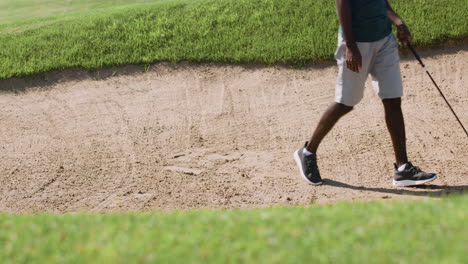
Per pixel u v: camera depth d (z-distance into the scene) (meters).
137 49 11.93
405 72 10.80
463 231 4.39
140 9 14.00
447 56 11.09
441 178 7.58
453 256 3.95
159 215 5.54
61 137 9.62
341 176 7.87
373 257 3.99
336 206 5.62
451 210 4.97
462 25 11.48
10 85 11.27
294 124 9.62
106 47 12.10
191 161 8.65
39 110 10.52
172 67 11.45
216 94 10.70
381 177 7.77
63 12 19.44
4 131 9.90
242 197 7.48
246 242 4.37
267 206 7.16
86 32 12.77
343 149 8.61
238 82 10.97
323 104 10.14
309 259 3.99
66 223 5.19
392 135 7.27
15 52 12.20
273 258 4.04
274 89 10.69
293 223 4.79
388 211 5.07
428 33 11.35
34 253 4.41
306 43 11.49
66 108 10.53
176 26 12.61
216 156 8.77
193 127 9.71
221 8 13.20
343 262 3.93
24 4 21.36
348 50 6.80
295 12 12.55
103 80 11.29
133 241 4.52
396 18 7.16
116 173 8.43
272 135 9.33
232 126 9.67
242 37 12.01
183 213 5.84
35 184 8.27
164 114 10.16
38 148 9.32
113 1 20.38
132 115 10.18
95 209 7.45
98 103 10.62
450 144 8.56
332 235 4.43
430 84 10.45
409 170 7.25
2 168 8.75
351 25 6.76
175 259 4.12
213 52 11.60
